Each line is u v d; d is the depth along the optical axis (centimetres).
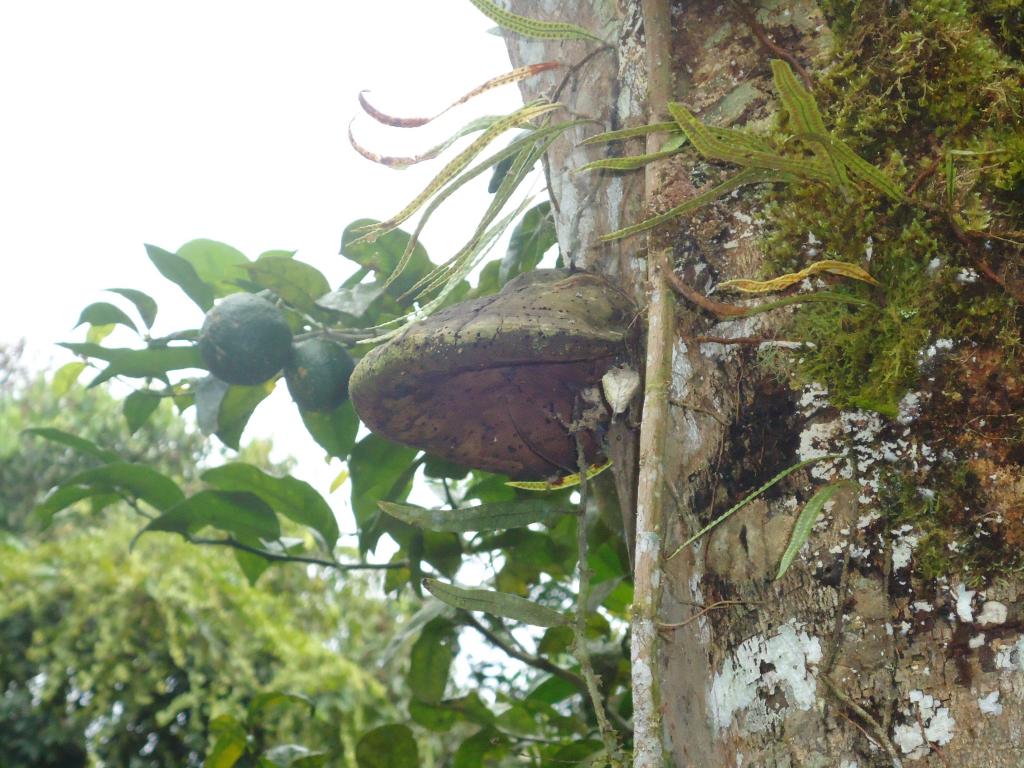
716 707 46
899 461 45
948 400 45
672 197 53
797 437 47
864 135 49
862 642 42
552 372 59
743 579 46
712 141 47
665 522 49
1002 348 45
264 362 80
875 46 50
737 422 49
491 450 65
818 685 42
